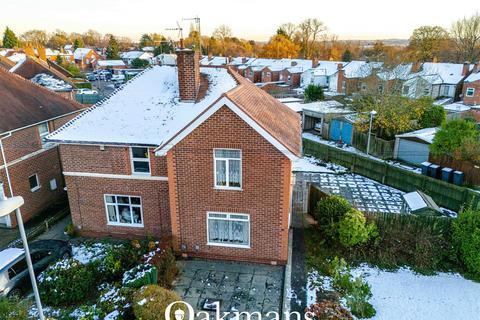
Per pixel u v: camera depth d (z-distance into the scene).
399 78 37.94
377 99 36.66
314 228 19.84
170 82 20.77
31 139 22.58
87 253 17.84
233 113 14.82
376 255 17.47
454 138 26.88
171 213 16.83
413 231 17.59
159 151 15.73
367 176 29.42
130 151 17.64
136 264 16.14
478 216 16.59
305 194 21.31
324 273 16.38
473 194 22.31
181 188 16.34
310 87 51.81
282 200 15.71
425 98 38.34
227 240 17.00
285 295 14.74
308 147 35.12
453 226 17.16
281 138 15.45
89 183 18.55
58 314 14.08
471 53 92.62
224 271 16.50
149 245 16.88
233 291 15.18
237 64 90.31
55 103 25.39
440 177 27.27
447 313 14.22
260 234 16.47
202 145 15.48
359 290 14.21
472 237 16.22
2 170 20.56
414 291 15.49
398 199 25.27
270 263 16.88
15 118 21.45
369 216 18.02
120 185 18.28
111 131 17.83
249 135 14.99
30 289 15.55
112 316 13.17
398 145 32.81
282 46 115.06
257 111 16.69
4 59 49.38
